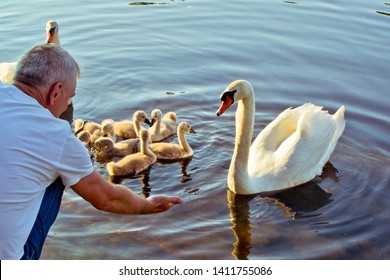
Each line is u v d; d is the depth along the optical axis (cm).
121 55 1405
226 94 860
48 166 471
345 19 1617
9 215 468
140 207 543
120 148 1023
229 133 1077
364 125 1095
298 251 743
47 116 470
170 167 973
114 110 1160
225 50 1434
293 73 1312
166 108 1166
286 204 866
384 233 786
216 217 824
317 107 995
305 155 915
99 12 1675
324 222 814
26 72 484
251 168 930
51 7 1705
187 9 1716
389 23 1578
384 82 1266
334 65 1348
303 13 1670
